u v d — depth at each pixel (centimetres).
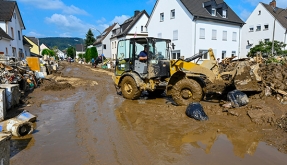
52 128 519
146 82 795
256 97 639
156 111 646
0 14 2270
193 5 2461
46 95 940
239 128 493
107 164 349
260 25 3297
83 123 552
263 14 3244
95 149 402
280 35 3062
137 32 3416
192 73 692
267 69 773
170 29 2605
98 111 668
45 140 448
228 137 452
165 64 761
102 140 443
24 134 480
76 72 2192
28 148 411
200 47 2419
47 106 740
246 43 3503
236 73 665
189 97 679
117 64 898
